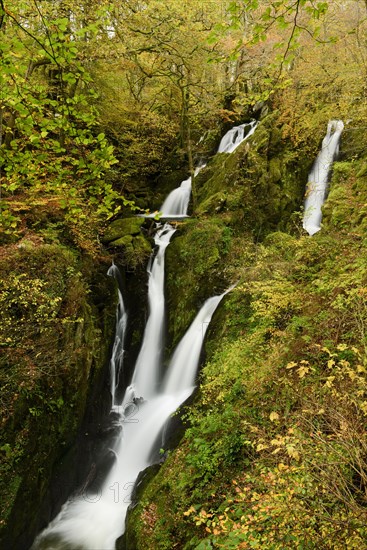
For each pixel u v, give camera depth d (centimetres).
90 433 827
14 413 609
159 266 1166
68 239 964
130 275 1133
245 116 1819
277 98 1440
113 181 1484
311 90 1194
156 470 681
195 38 1104
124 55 1085
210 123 1886
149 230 1275
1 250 717
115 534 643
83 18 886
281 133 1335
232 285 979
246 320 780
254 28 367
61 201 488
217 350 767
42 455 653
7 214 519
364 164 1019
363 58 1106
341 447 317
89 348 824
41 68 1083
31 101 403
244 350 650
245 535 297
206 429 564
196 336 952
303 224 1241
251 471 441
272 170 1278
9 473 586
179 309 1053
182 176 1691
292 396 471
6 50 352
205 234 1103
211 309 974
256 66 1534
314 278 706
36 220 888
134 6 1103
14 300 630
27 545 621
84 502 729
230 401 587
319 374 478
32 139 415
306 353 523
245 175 1284
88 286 888
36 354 646
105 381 943
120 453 825
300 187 1307
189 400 795
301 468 282
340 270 654
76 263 884
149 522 537
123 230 1180
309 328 561
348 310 518
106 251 1088
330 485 286
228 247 1092
